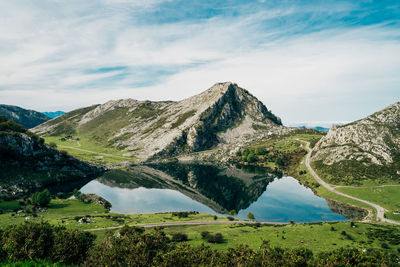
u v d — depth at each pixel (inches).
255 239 3112.7
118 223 3941.9
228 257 1460.4
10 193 5565.9
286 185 7529.5
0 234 1396.4
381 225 3708.2
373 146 7229.3
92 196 5880.9
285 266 1393.9
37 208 4717.0
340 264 1336.1
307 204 5679.1
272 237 3181.6
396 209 4685.0
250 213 4909.0
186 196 6742.1
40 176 6953.7
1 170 6245.1
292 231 3390.7
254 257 1487.5
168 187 7662.4
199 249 1523.1
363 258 1393.9
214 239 3034.0
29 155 7239.2
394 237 3034.0
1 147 6525.6
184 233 3408.0
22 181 6318.9
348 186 6156.5
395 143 7081.7
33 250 1197.7
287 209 5378.9
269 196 6451.8
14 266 569.6
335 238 3070.9
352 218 4643.2
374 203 5108.3
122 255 1261.1
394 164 6363.2
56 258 1282.0
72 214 4584.2
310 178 7470.5
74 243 1392.7
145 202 6122.1
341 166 7150.6
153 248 1480.1
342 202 5502.0
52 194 6087.6
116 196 6565.0
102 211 5113.2
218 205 5984.3
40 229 1366.9
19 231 1298.0
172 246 1627.7
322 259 1411.2
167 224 4101.9
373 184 5930.1
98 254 1305.4
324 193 6220.5
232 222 4362.7
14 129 7623.0
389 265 1374.3
